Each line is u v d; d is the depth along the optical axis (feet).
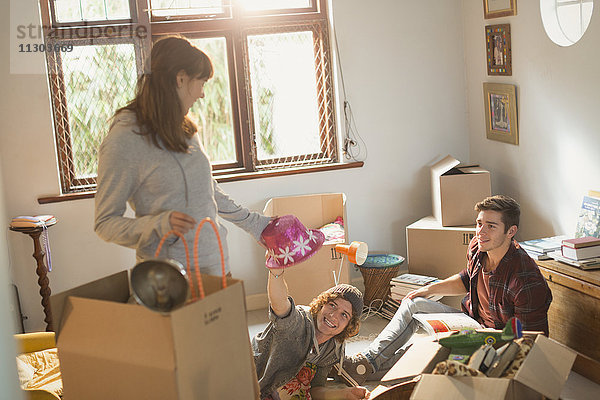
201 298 6.11
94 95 14.03
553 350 7.57
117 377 6.17
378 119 15.57
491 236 10.33
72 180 14.19
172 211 6.56
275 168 15.46
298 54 15.29
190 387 5.94
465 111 16.12
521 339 7.72
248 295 15.06
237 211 8.21
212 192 7.48
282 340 9.36
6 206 13.48
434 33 15.65
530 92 13.66
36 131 13.52
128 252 14.21
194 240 7.02
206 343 6.11
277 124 15.40
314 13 15.19
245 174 14.87
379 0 15.20
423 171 15.99
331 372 10.94
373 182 15.70
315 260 13.71
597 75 11.65
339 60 15.15
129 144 6.88
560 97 12.75
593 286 10.38
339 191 15.48
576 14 12.83
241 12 14.74
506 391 6.77
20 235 13.57
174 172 7.00
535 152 13.74
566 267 11.09
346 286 10.06
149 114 6.89
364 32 15.21
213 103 15.05
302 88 15.43
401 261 14.44
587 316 10.63
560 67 12.64
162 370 5.84
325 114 15.53
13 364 5.25
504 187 15.01
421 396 6.97
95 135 14.19
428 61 15.70
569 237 12.68
